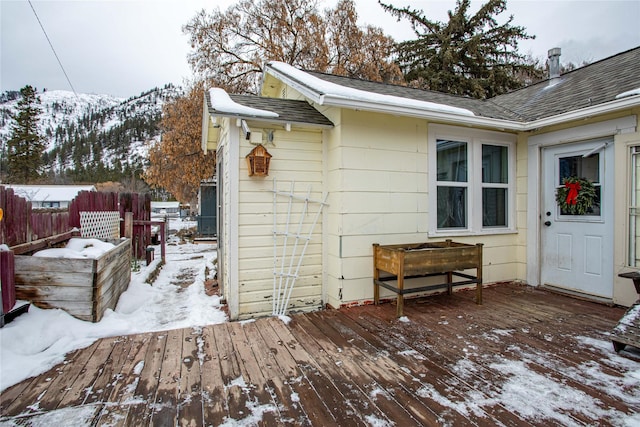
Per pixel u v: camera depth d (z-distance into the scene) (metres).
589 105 3.51
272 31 12.52
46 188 22.45
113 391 1.93
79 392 1.91
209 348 2.55
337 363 2.31
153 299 4.42
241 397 1.88
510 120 4.09
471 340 2.71
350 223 3.64
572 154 4.07
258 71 12.45
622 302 3.54
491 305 3.66
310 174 3.79
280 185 3.65
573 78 5.33
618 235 3.57
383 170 3.80
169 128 12.56
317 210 3.83
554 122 3.86
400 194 3.90
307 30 12.46
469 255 3.58
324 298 3.87
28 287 2.71
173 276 6.04
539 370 2.19
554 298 3.93
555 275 4.27
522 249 4.62
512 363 2.30
